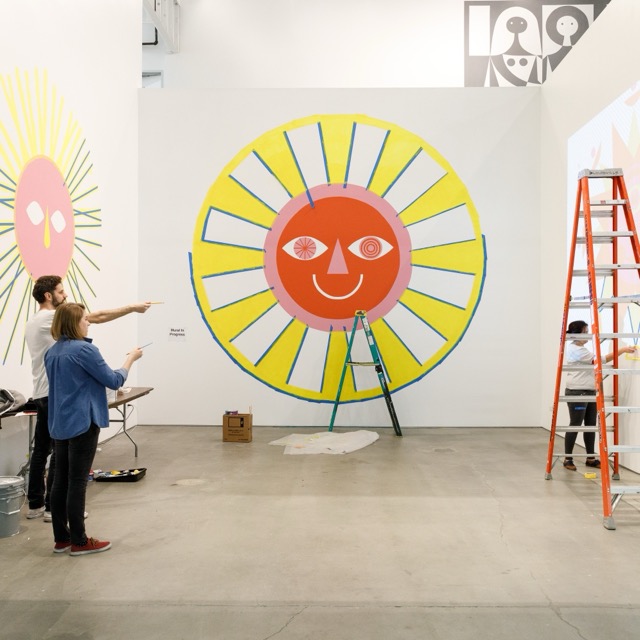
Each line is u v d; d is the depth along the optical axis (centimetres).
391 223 687
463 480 459
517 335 686
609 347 509
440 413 685
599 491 428
